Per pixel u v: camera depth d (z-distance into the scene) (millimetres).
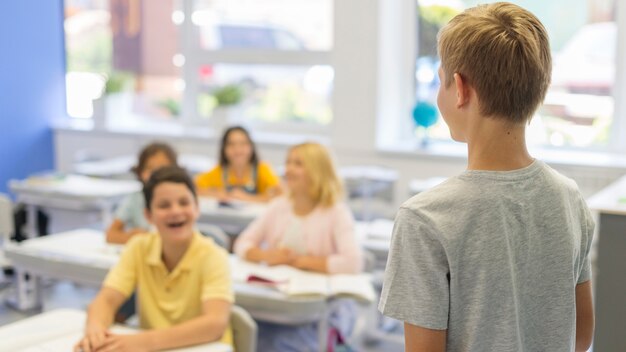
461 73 990
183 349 2031
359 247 2967
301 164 3045
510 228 989
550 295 1030
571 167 4605
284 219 3115
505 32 961
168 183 2234
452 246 969
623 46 4781
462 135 1038
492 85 963
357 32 5234
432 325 971
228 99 5777
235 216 3781
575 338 1091
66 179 4598
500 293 983
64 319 2215
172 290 2273
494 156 1005
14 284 4121
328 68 5660
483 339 988
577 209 1075
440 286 976
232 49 6020
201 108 6273
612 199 2922
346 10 5250
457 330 997
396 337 3404
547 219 1016
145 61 6410
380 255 3270
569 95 4980
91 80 6551
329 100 5719
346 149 5367
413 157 5141
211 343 2094
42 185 4340
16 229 4156
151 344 1994
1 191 5980
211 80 6184
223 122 5773
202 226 3277
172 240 2240
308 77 5754
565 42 4938
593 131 4957
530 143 5105
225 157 4309
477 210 979
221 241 3066
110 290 2240
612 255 2746
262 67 5922
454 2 5277
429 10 5379
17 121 6078
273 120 5945
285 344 3273
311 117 5805
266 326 3479
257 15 5895
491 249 977
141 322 2312
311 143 3107
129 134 6039
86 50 6523
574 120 4996
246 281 2734
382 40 5219
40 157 6320
